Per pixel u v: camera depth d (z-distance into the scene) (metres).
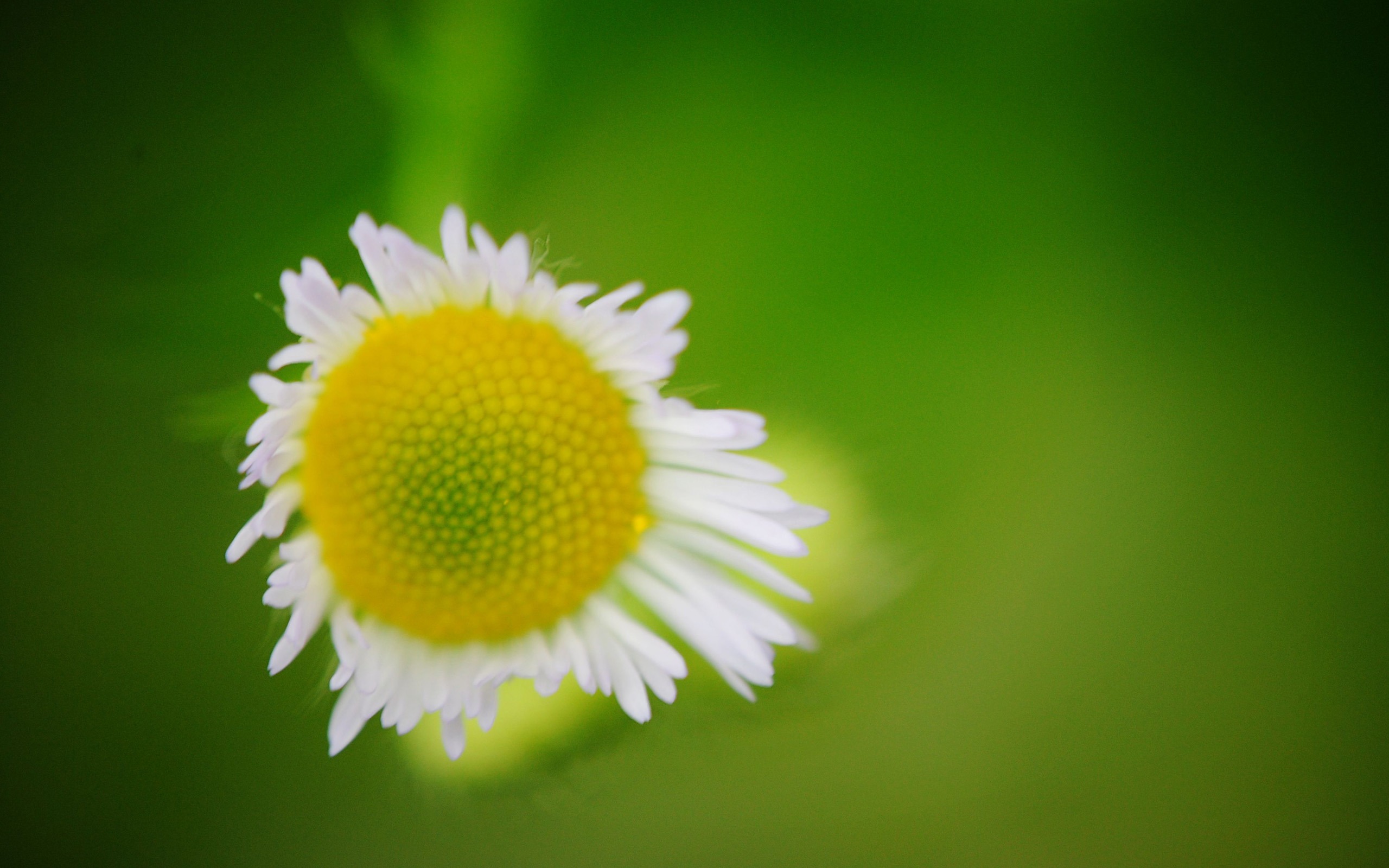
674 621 0.09
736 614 0.09
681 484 0.09
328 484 0.09
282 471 0.09
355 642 0.09
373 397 0.09
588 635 0.09
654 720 0.09
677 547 0.09
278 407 0.09
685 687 0.09
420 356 0.09
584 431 0.09
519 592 0.09
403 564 0.09
